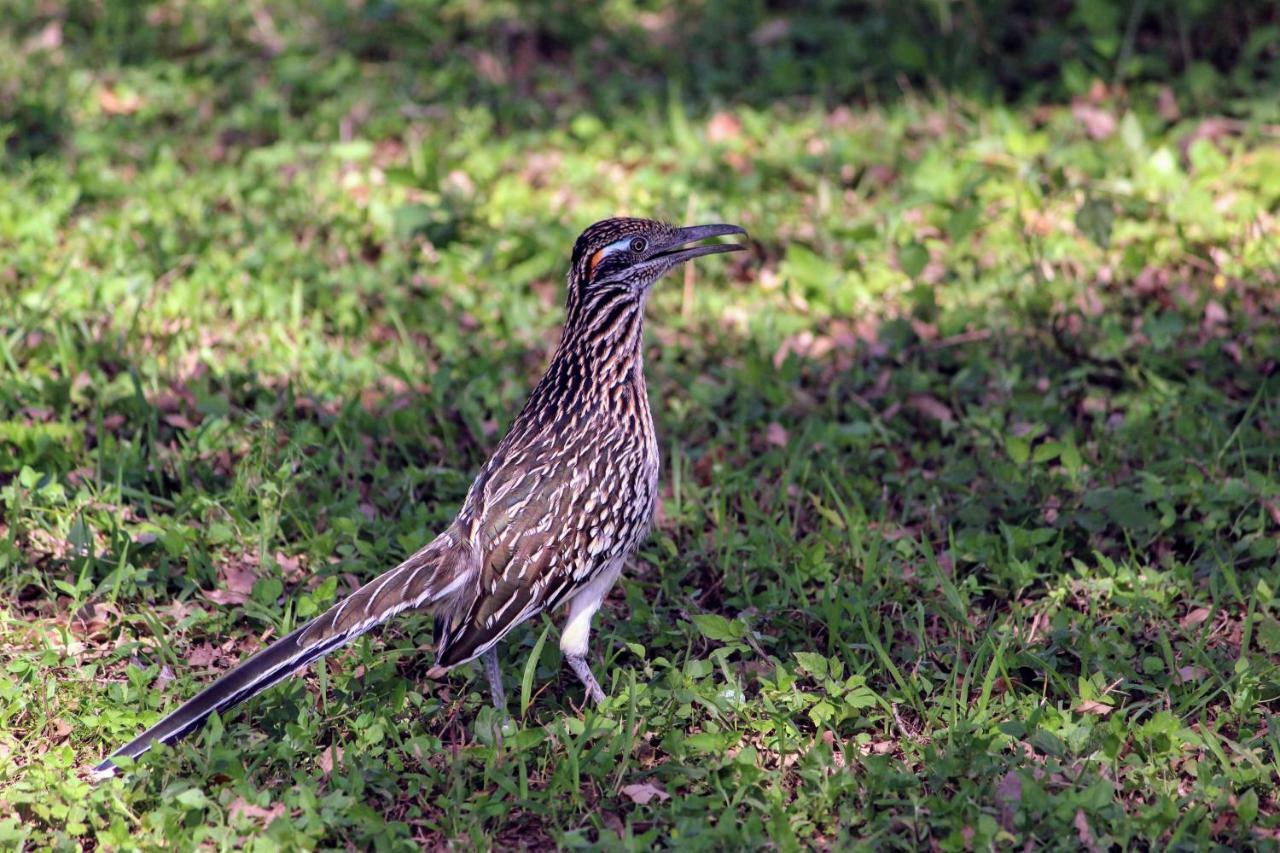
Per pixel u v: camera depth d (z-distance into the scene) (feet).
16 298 47.32
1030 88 61.41
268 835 27.66
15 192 54.13
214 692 29.55
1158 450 41.01
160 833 28.27
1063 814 27.78
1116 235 50.90
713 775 29.63
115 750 30.50
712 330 48.37
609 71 66.80
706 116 61.31
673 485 41.04
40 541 37.52
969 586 36.01
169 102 63.00
